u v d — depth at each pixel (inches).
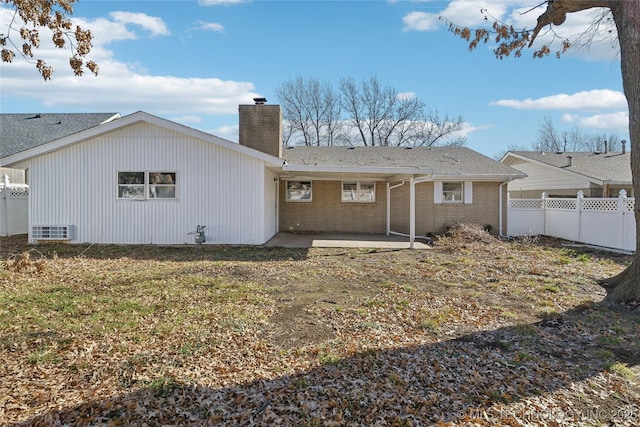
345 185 652.1
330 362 153.9
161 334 178.9
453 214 641.0
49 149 463.8
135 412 116.6
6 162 457.4
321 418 116.6
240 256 416.2
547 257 424.5
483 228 625.6
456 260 402.9
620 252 466.9
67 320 195.6
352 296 255.3
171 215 484.7
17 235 569.9
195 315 207.5
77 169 480.7
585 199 540.7
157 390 129.3
